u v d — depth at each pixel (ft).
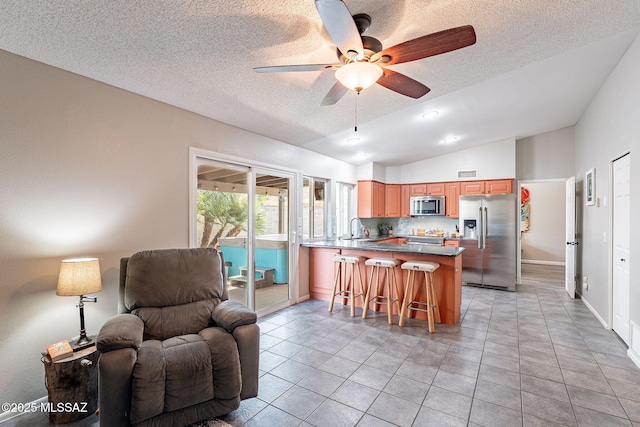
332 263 14.79
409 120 13.44
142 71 7.41
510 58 8.61
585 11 6.78
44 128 6.68
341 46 5.34
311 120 11.85
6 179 6.19
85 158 7.36
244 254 12.10
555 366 8.38
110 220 7.84
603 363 8.54
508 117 14.70
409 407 6.60
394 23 6.48
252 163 12.03
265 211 12.99
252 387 6.52
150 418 5.41
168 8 5.43
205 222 10.57
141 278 7.30
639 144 8.48
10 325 6.30
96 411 6.56
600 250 12.17
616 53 9.51
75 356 6.31
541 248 26.96
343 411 6.48
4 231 6.20
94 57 6.68
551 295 16.15
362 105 11.16
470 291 17.03
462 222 18.54
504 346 9.67
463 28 4.84
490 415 6.32
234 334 6.54
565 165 17.54
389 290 11.85
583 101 13.47
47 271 6.77
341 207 19.61
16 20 5.40
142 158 8.51
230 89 8.79
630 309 9.04
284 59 7.40
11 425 6.09
